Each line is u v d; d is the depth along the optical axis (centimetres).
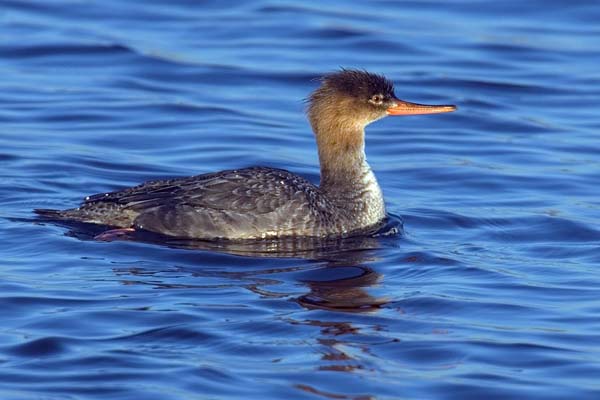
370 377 1247
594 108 2398
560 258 1644
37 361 1271
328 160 1772
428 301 1455
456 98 2439
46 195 1856
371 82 1764
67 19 2825
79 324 1367
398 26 2812
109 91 2430
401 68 2583
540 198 1922
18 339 1323
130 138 2186
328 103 1761
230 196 1670
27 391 1201
